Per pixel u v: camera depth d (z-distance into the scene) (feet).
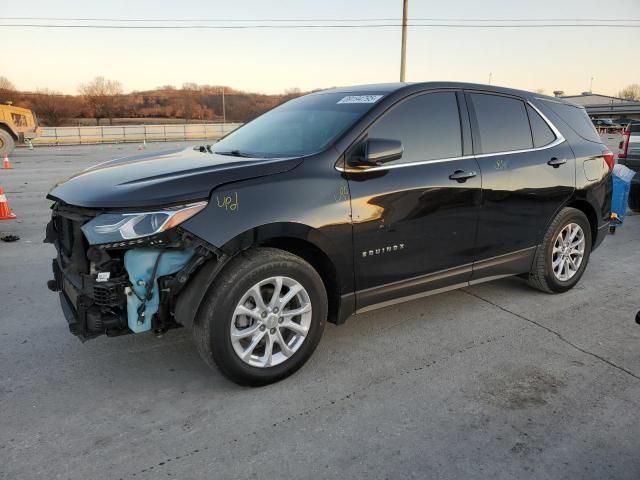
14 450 8.78
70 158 76.79
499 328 13.91
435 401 10.41
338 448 8.96
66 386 10.82
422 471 8.43
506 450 8.95
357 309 12.10
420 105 12.82
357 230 11.41
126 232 9.34
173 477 8.22
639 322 9.04
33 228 25.30
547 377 11.39
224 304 10.00
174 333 13.35
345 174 11.32
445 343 12.99
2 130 78.95
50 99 262.47
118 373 11.37
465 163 13.26
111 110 302.66
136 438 9.16
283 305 10.78
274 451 8.87
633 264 20.22
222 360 10.19
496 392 10.77
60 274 11.93
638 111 279.49
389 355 12.33
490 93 14.40
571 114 16.81
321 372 11.51
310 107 13.88
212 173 10.26
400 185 11.98
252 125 14.88
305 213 10.64
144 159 12.73
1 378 11.07
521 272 15.48
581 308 15.40
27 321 13.96
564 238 16.24
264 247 10.70
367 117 11.88
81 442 9.02
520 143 14.80
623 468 8.56
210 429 9.45
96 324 9.62
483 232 13.87
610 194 17.62
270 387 10.89
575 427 9.62
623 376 11.47
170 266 9.85
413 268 12.67
